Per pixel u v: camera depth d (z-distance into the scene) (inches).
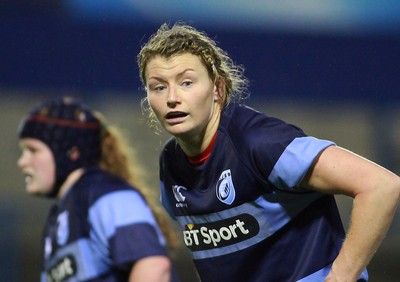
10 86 1165.1
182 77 400.8
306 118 1299.2
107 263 343.3
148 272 334.6
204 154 416.5
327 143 390.3
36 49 1163.9
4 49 1157.7
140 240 337.4
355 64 1226.0
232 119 414.6
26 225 1130.7
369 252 385.7
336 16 1222.9
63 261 344.2
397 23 1228.5
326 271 410.3
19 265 1075.3
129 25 1179.9
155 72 402.6
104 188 346.0
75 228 343.3
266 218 411.5
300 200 408.8
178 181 436.8
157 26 1180.5
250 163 400.5
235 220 416.8
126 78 1184.8
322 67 1219.2
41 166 351.6
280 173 391.2
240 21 1195.9
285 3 1218.6
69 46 1170.6
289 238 414.6
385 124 1299.2
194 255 444.8
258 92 1206.3
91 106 1178.6
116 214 340.2
